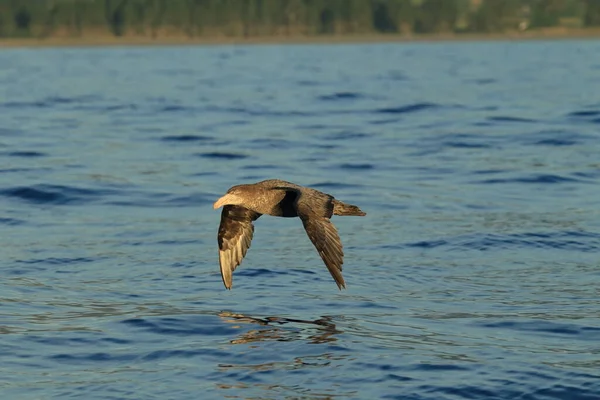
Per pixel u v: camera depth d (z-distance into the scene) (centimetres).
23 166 2675
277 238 1894
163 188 2392
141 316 1378
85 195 2311
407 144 3027
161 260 1727
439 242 1836
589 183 2398
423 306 1438
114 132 3359
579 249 1788
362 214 1006
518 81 5234
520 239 1847
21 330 1321
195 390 1098
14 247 1830
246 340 1269
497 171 2558
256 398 1076
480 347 1241
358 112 3888
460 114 3731
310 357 1201
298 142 3092
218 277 1603
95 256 1758
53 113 3950
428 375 1135
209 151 2927
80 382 1131
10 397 1090
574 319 1361
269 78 5728
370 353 1213
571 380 1119
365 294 1504
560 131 3184
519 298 1478
